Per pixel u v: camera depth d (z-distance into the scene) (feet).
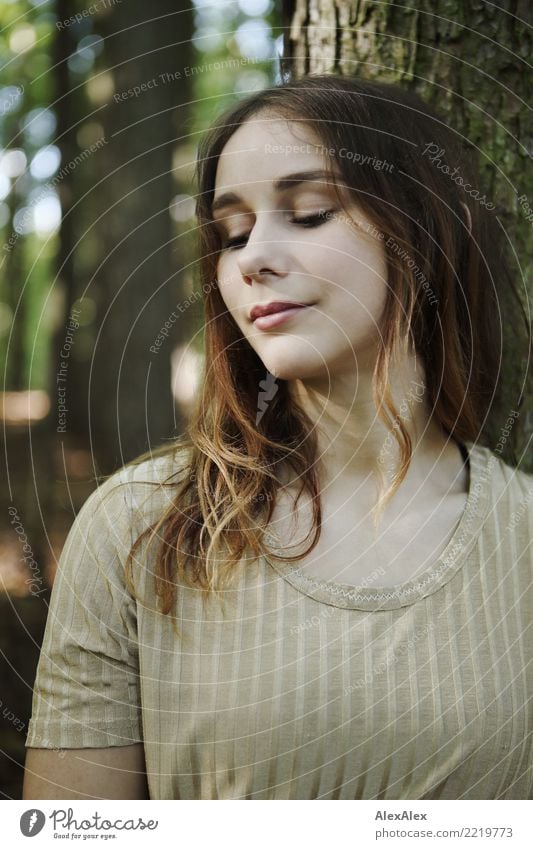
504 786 3.35
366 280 3.29
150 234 14.47
